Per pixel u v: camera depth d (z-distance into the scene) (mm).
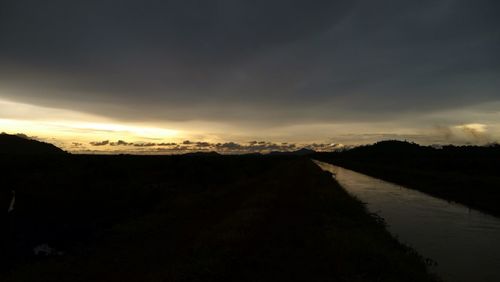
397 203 30062
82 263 10984
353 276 10016
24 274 10008
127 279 9664
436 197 34031
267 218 17844
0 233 12898
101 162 42500
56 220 15711
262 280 9594
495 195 31000
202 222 17109
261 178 47125
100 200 20719
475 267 12914
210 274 9695
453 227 20219
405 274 10570
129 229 15156
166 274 9688
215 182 38125
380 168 74438
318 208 21344
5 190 22656
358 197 33312
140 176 37406
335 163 118812
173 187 31750
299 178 45188
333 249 12273
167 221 17250
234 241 12742
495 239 17281
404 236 17938
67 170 33062
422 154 107500
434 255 14438
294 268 10547
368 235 15117
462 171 58812
